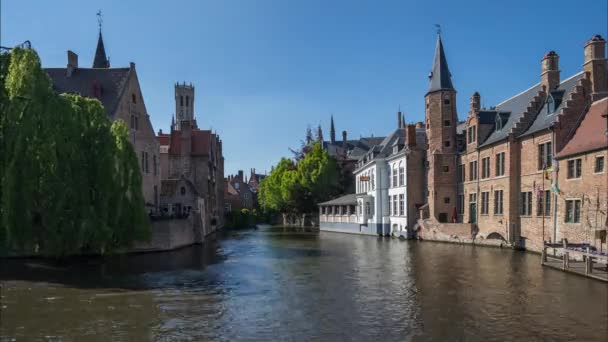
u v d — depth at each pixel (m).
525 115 33.06
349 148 101.38
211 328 13.95
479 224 37.62
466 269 24.19
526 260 27.11
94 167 25.72
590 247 23.44
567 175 26.86
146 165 44.62
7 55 25.84
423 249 34.84
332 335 13.22
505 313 15.27
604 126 25.02
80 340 12.82
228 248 37.94
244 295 18.50
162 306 16.64
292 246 39.50
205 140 59.84
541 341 12.54
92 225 24.31
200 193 57.78
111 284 20.88
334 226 62.88
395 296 18.05
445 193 42.38
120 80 41.31
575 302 16.55
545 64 33.34
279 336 13.16
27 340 12.80
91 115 26.41
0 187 24.27
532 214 31.09
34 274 23.56
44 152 23.50
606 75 28.33
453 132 42.66
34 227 24.02
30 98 23.45
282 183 77.94
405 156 45.59
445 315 15.16
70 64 41.84
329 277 22.59
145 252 34.09
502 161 34.38
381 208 50.78
